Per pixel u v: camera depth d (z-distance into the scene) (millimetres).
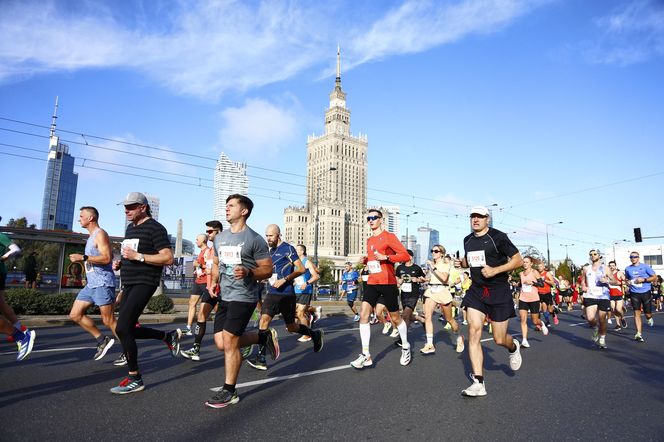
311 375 5871
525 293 11641
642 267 10797
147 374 5641
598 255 9461
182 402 4438
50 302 12734
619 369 6797
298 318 9570
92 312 13195
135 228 5148
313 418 4039
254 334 5309
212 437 3500
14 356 6594
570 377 6109
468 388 4961
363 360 6430
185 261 39281
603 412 4410
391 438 3574
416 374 6086
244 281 4535
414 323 14539
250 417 4020
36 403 4258
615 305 13188
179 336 6207
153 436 3486
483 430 3807
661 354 8430
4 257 6934
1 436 3379
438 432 3732
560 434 3740
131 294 4875
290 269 7266
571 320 16938
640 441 3604
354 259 109062
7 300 12203
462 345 8188
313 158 124625
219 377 5566
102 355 6215
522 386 5473
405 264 10297
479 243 5348
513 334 11641
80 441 3340
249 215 4820
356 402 4594
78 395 4578
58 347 7473
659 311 23797
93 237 6105
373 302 6676
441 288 8273
